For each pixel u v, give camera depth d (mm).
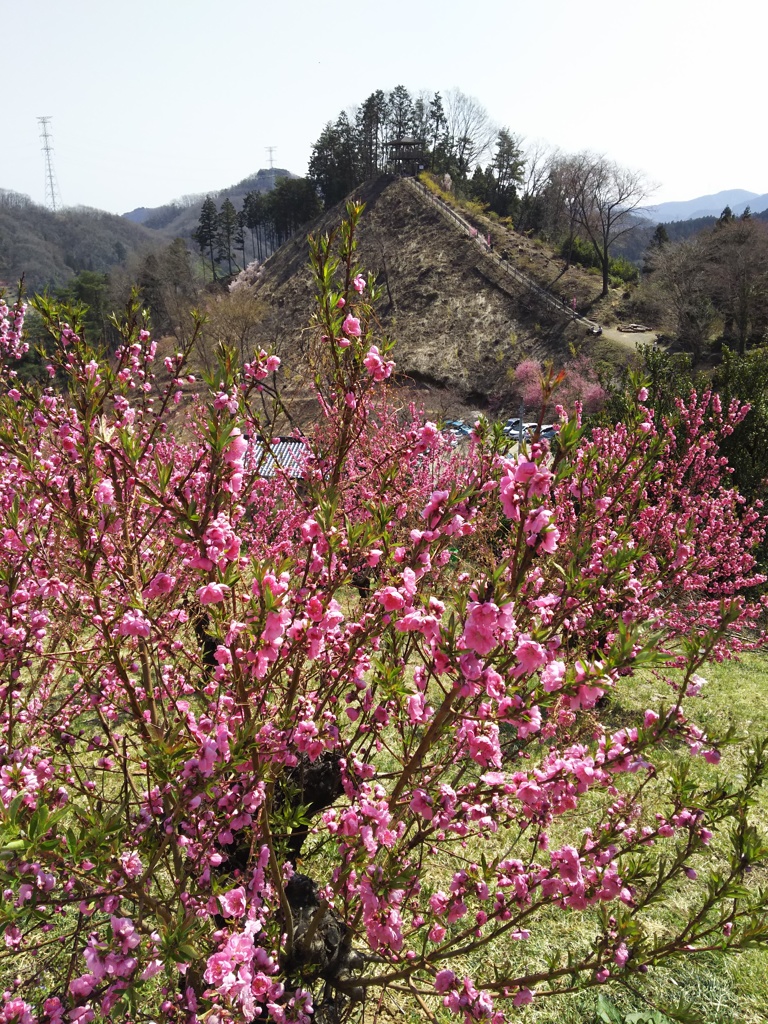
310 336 2910
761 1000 3773
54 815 1607
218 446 2082
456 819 2539
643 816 4453
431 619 2033
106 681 3023
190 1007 2195
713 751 2328
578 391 37250
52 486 2701
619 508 5199
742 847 2250
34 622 2711
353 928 2604
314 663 2643
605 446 7316
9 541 2561
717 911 4102
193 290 70438
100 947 1944
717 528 8258
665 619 6617
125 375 3104
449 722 2254
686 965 3957
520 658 1945
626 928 2311
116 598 2566
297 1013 2359
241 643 2232
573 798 2281
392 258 67125
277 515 4965
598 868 2432
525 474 1999
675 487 8898
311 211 88312
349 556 2346
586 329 50031
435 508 2266
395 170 80625
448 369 52531
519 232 71562
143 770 2943
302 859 3340
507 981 2398
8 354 4195
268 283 74500
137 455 2135
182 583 3055
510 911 2387
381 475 2762
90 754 3551
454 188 80625
